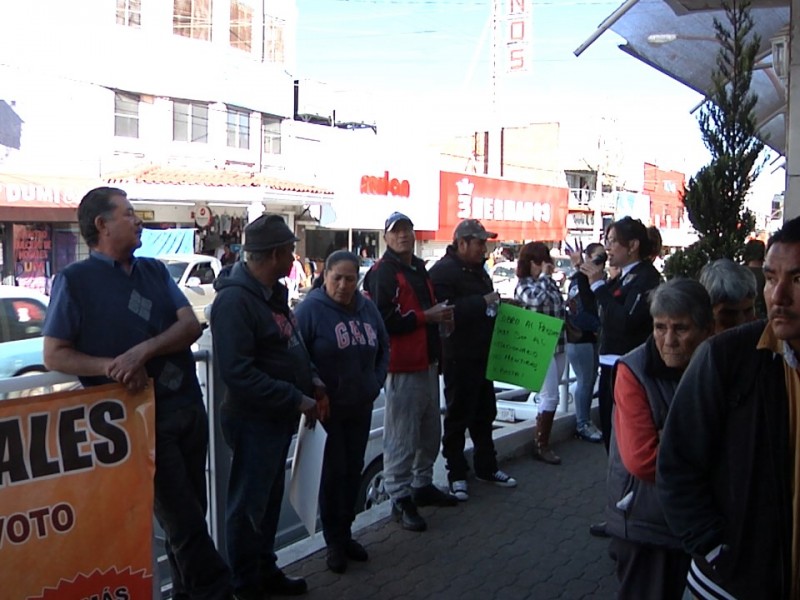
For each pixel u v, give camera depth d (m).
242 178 22.36
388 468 4.84
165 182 19.89
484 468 5.65
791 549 2.10
